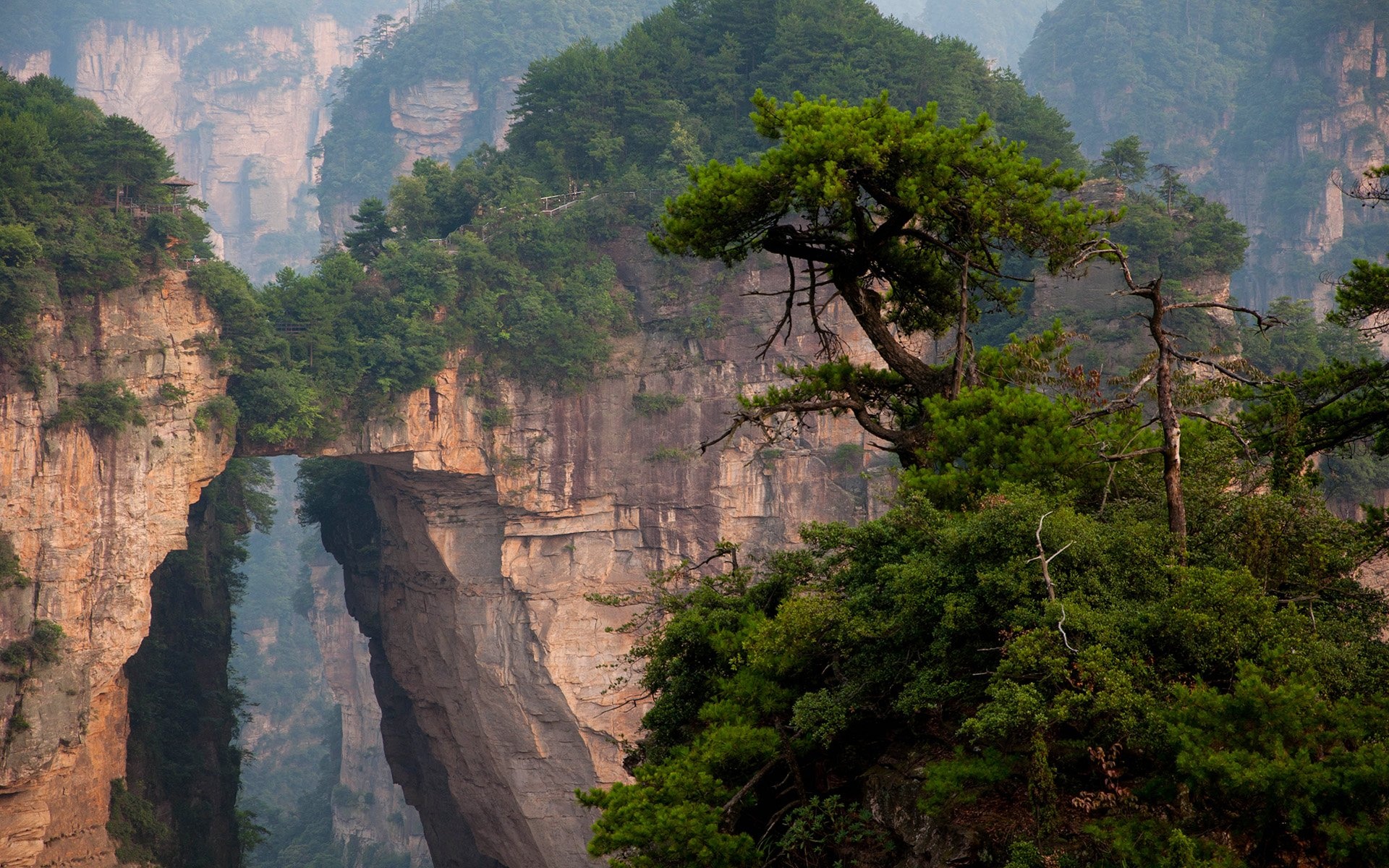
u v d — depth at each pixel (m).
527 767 82.50
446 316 79.31
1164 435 17.19
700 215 20.53
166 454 69.25
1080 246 19.22
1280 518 15.72
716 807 15.69
